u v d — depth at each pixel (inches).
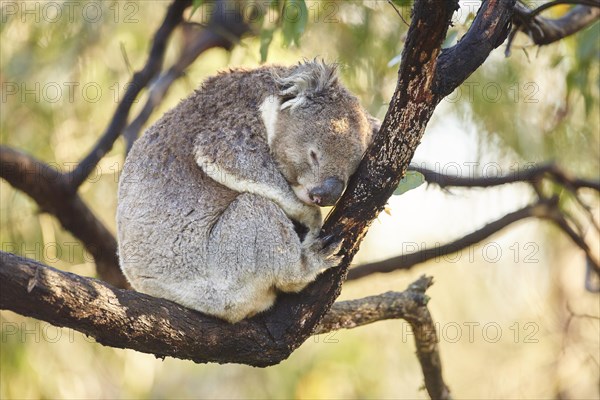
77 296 227.3
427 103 248.8
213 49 530.3
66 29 502.3
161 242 284.5
